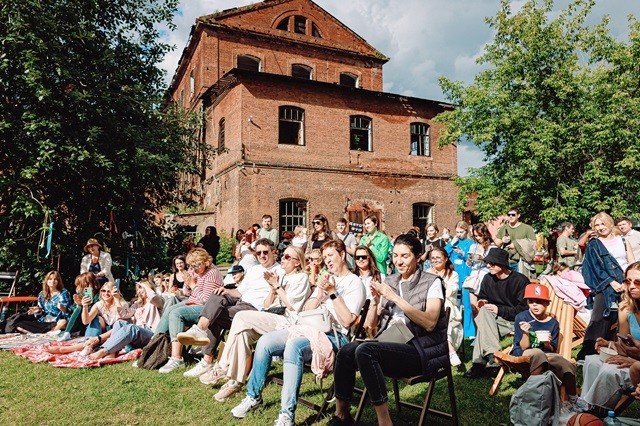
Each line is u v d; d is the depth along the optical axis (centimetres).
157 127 1349
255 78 2112
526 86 1794
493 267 600
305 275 558
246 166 2059
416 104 2480
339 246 508
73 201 1221
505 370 505
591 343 572
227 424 443
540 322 501
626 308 462
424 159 2483
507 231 947
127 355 685
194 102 2634
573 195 1631
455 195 2539
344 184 2262
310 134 2212
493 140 1875
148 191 1341
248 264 875
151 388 547
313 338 444
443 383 560
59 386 559
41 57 1054
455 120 1967
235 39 2564
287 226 2134
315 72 2753
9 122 1032
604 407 392
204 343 565
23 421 452
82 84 1123
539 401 379
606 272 578
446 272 666
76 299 820
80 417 464
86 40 1156
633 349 395
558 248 1011
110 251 1262
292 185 2145
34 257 1109
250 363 509
